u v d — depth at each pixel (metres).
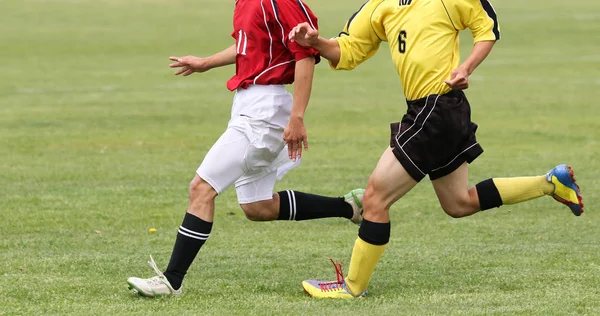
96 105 66.25
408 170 20.66
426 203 34.06
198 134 53.12
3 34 126.81
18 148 47.53
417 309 19.70
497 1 181.38
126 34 130.50
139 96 72.25
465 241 27.62
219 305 20.27
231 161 21.42
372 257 20.88
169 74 89.62
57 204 33.59
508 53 109.19
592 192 35.50
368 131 54.19
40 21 143.00
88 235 28.75
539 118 58.88
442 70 20.72
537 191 22.06
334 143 49.50
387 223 20.94
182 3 175.38
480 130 53.78
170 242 27.84
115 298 20.97
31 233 28.94
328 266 24.59
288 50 21.72
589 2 176.75
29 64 97.69
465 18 20.80
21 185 37.41
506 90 75.19
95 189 36.69
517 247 26.56
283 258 25.53
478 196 22.00
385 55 107.88
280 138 21.89
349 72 91.12
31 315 19.42
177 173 40.72
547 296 20.72
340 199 23.92
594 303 19.98
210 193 21.39
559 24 138.75
